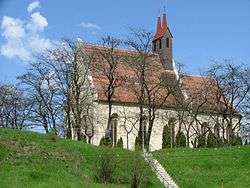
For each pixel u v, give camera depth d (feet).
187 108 303.27
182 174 200.95
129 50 299.99
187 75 320.91
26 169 177.58
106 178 187.52
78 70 294.87
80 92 296.30
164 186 189.88
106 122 298.97
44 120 287.69
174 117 310.86
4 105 311.68
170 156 214.69
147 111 305.12
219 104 313.32
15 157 186.09
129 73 309.83
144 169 195.31
